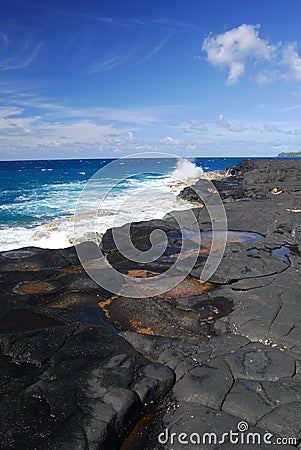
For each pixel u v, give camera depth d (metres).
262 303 5.94
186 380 4.02
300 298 6.05
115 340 4.90
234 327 5.37
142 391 3.78
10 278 7.60
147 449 3.31
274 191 20.17
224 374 4.08
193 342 4.90
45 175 45.00
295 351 4.68
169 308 6.16
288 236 10.32
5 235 12.98
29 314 5.85
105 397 3.64
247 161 36.53
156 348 4.77
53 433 3.21
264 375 4.04
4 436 3.17
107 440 3.26
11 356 4.51
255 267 7.63
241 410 3.56
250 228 11.75
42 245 11.59
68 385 3.85
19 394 3.71
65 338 4.92
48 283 7.33
